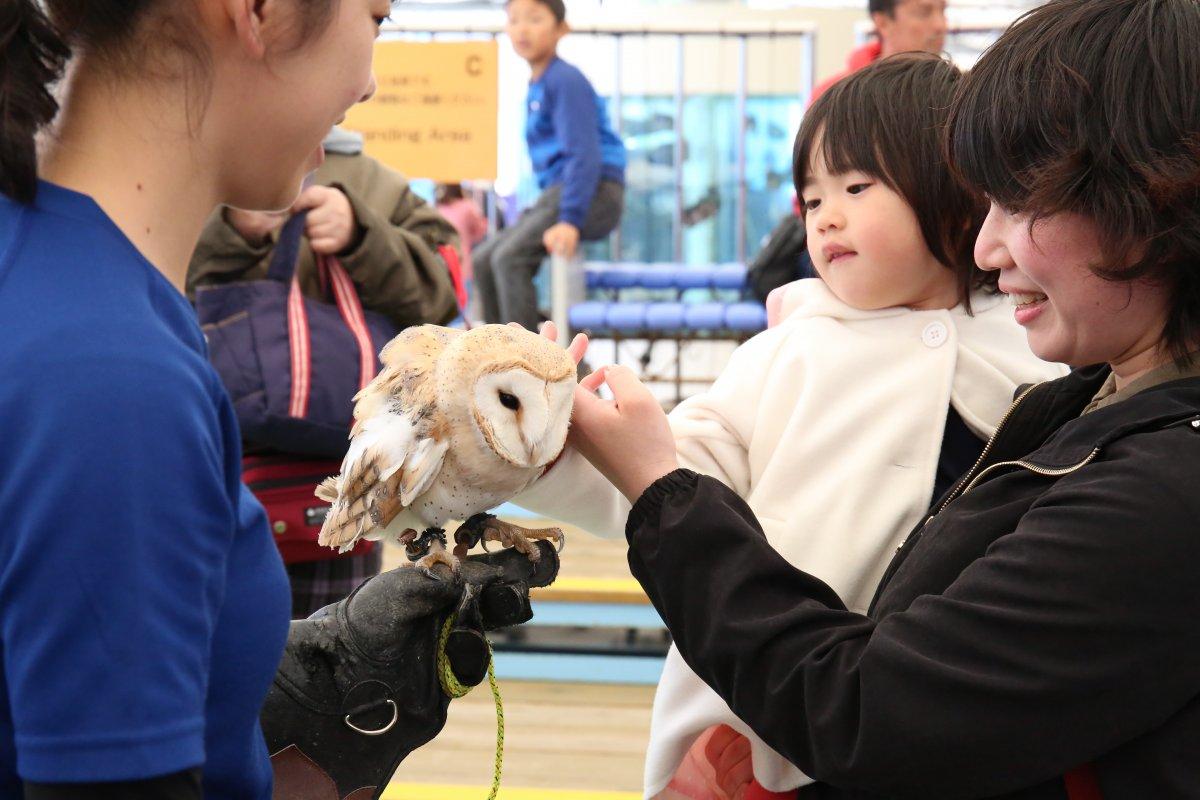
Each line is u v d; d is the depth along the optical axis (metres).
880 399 1.07
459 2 4.62
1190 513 0.68
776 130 4.99
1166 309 0.74
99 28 0.60
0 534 0.52
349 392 1.59
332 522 0.86
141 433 0.54
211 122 0.64
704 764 1.07
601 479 1.03
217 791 0.64
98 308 0.56
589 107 3.85
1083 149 0.71
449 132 3.10
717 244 5.09
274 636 0.65
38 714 0.52
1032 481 0.80
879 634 0.76
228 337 1.57
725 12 5.25
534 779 2.17
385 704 0.81
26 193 0.59
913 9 3.04
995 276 1.11
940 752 0.71
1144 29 0.71
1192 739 0.70
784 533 1.05
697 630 0.83
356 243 1.69
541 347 0.85
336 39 0.65
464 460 0.83
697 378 5.01
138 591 0.53
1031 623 0.70
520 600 0.85
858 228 1.09
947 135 0.82
